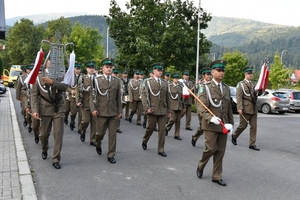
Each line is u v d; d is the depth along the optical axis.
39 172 5.40
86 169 5.64
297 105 18.64
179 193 4.59
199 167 5.28
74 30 44.88
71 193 4.51
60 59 5.68
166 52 16.44
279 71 36.72
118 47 17.45
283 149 7.81
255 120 7.68
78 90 7.79
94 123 7.53
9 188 4.55
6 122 10.40
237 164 6.28
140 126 10.90
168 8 17.06
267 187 4.96
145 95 6.75
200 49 17.11
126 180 5.11
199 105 5.01
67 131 9.42
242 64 38.31
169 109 6.98
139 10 16.48
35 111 5.62
